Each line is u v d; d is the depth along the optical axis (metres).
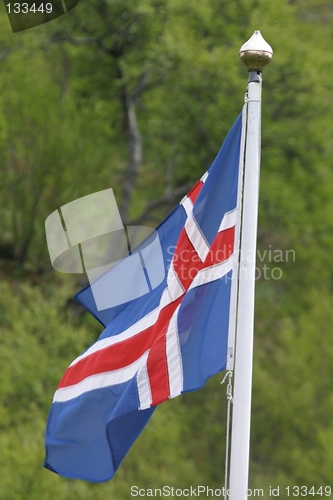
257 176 14.85
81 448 16.38
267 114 51.28
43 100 50.69
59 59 54.06
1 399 37.06
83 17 51.34
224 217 15.20
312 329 44.81
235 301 14.41
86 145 51.66
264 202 52.41
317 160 52.72
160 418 39.47
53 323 40.34
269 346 50.22
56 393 17.16
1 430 36.81
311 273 54.06
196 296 14.94
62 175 50.50
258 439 43.06
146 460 38.62
